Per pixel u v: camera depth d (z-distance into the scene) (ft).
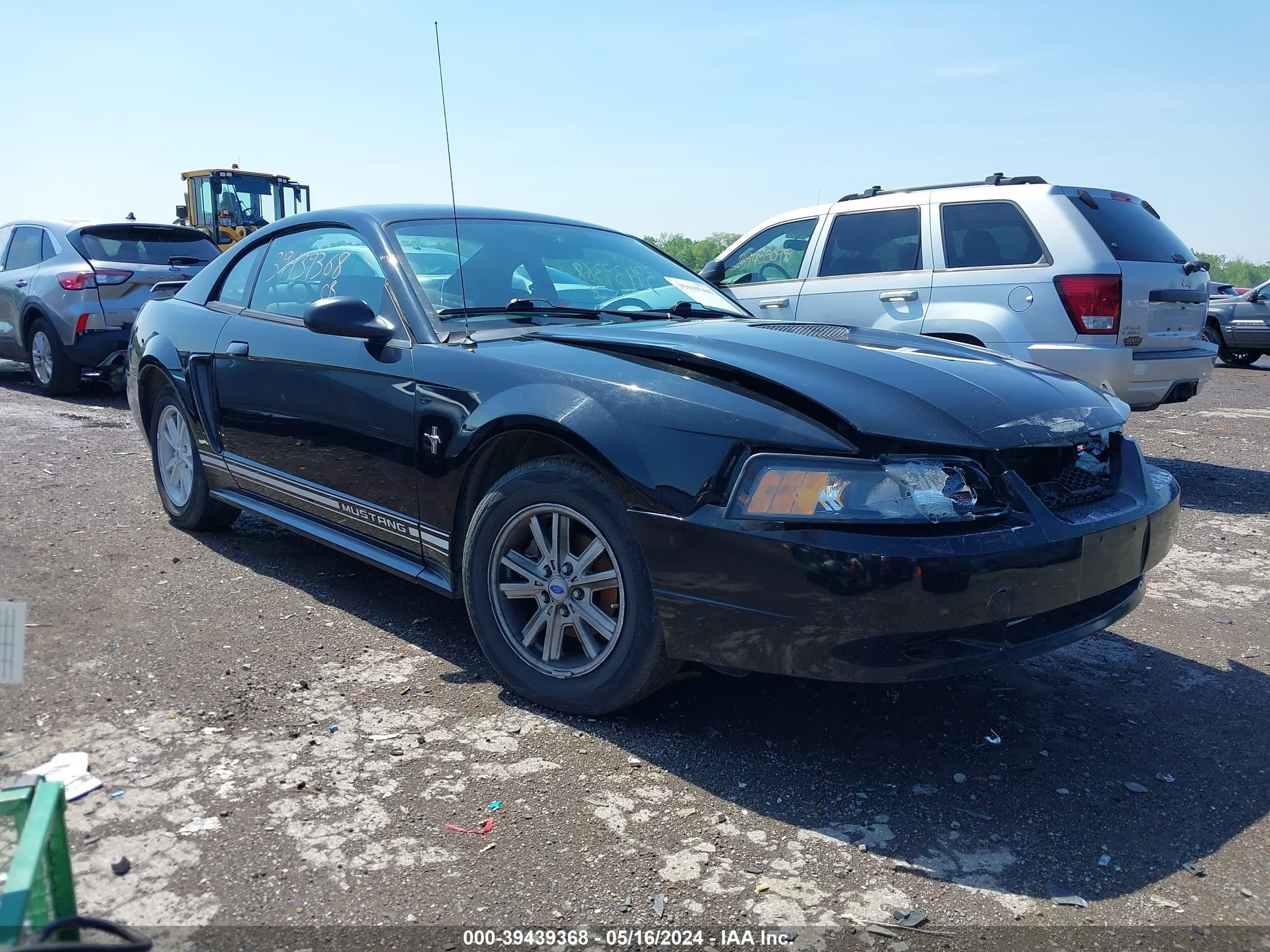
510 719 9.71
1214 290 51.65
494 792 8.37
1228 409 34.17
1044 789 8.77
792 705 10.22
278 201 61.36
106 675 10.34
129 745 8.91
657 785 8.57
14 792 4.91
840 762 9.10
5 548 14.39
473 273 11.99
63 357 29.73
